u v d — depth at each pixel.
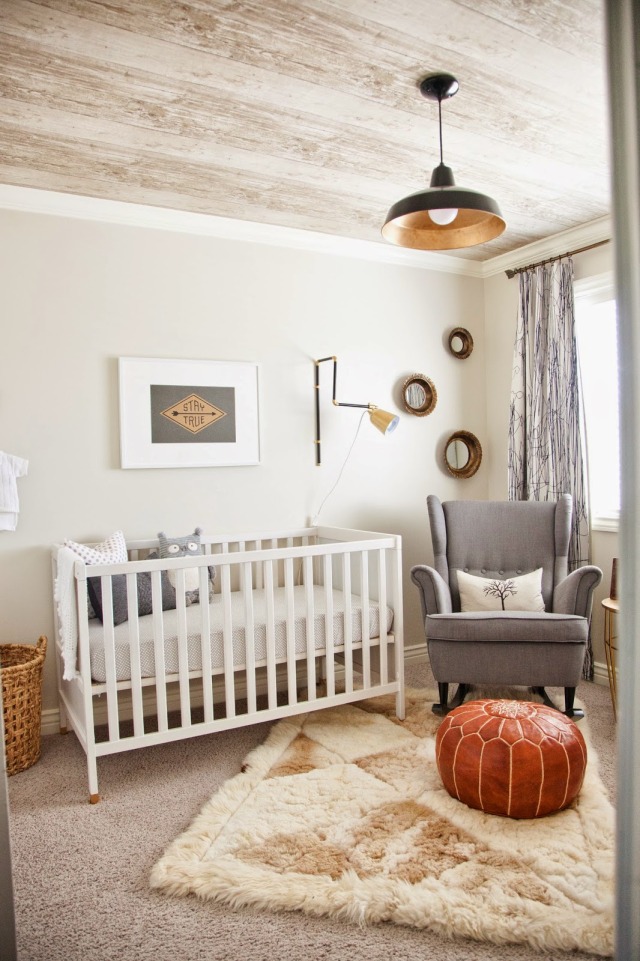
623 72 1.06
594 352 3.63
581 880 1.74
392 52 1.94
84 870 1.90
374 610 2.96
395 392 3.87
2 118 2.28
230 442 3.32
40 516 2.91
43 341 2.91
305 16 1.76
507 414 4.07
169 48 1.89
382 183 2.90
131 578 2.37
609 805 2.11
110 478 3.06
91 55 1.92
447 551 3.44
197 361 3.23
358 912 1.66
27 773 2.54
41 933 1.63
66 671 2.38
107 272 3.05
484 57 1.97
